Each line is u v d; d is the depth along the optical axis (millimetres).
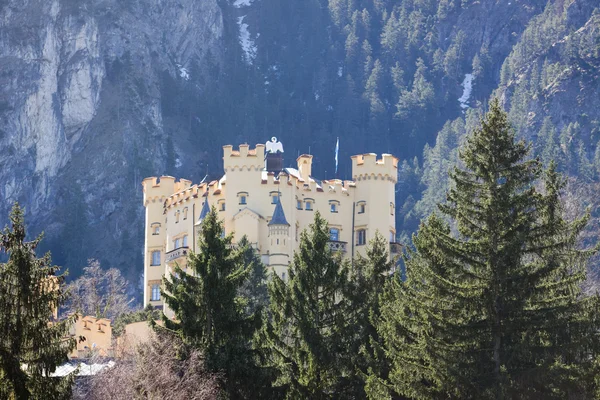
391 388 114312
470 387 107938
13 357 96375
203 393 112375
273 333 126750
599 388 106875
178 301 123750
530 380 106500
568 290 111562
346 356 125000
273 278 131250
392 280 130250
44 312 99438
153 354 117375
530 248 111750
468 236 115375
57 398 97250
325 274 129750
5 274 98625
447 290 110875
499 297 110375
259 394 120750
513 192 115562
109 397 113250
